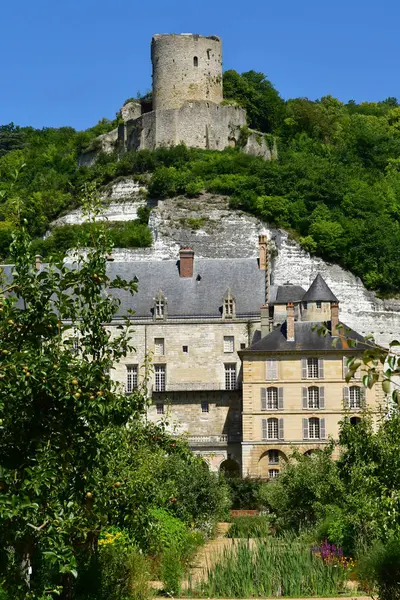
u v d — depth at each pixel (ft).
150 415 338.34
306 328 318.04
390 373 73.31
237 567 144.15
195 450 328.29
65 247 448.65
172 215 480.23
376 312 425.69
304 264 446.60
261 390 312.91
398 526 125.18
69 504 87.20
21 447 86.74
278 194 484.33
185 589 143.33
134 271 362.94
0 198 97.55
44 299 91.76
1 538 82.74
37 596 90.94
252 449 310.86
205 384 341.62
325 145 578.66
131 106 577.02
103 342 98.07
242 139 542.16
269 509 251.80
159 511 168.14
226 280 358.02
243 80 588.09
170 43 538.06
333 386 310.86
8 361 84.23
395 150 596.70
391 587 127.03
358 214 475.31
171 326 345.51
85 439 89.61
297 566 143.54
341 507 185.16
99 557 125.70
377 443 140.56
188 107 533.55
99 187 516.73
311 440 309.22
